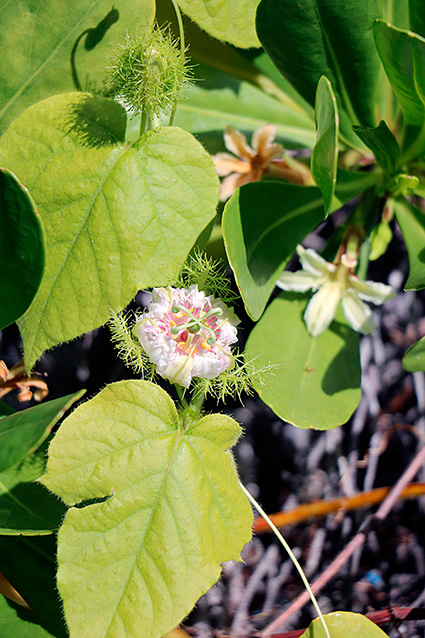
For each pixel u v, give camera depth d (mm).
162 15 588
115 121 545
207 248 607
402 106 568
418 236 603
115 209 539
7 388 574
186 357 533
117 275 538
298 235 587
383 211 618
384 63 548
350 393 596
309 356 600
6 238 518
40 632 555
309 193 590
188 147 541
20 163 546
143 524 521
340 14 559
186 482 525
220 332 541
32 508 558
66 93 548
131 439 523
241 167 625
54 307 539
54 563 566
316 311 597
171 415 526
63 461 519
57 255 540
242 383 547
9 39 560
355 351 605
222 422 529
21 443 499
